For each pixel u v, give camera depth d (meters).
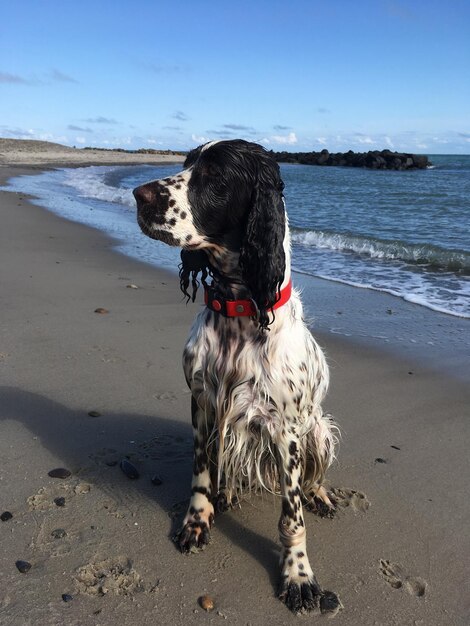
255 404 0.82
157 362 1.48
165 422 1.20
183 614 0.74
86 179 8.98
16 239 3.19
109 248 3.12
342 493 0.99
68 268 2.55
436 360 1.55
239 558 0.85
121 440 1.12
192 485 0.91
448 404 1.30
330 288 2.38
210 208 0.81
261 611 0.75
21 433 1.13
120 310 1.93
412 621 0.74
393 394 1.35
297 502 0.82
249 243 0.80
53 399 1.27
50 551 0.83
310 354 0.88
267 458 0.89
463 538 0.88
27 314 1.84
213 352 0.84
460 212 5.16
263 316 0.80
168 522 0.91
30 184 7.40
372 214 5.10
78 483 0.99
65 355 1.51
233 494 0.98
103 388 1.33
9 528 0.87
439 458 1.09
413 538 0.89
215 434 0.89
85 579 0.78
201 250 0.87
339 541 0.88
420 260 2.93
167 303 2.03
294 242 3.51
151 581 0.79
